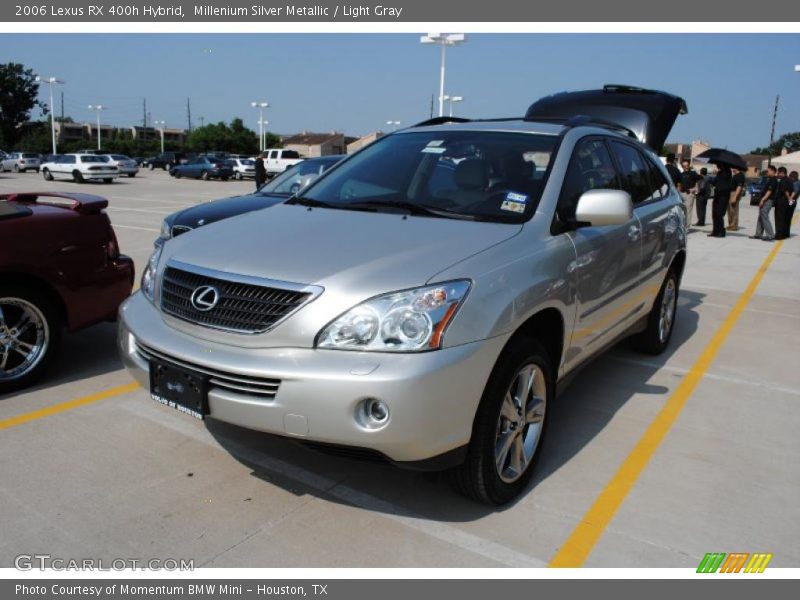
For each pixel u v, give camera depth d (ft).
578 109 28.71
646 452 12.63
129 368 11.08
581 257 11.75
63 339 18.44
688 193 52.11
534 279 10.28
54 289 14.88
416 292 9.02
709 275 32.91
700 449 12.84
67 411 13.66
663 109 27.68
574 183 12.55
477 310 9.24
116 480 11.03
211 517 10.07
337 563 9.12
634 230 14.33
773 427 14.01
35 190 87.76
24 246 14.23
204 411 9.66
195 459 11.80
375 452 8.98
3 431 12.67
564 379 12.31
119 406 13.96
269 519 10.05
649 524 10.23
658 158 18.42
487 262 9.80
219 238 11.14
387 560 9.21
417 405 8.67
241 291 9.64
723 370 17.70
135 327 10.76
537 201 11.60
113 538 9.52
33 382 14.90
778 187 48.01
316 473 11.42
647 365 17.93
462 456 9.46
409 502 10.61
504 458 10.37
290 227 11.25
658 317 17.83
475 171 12.51
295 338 9.10
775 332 21.90
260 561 9.12
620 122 27.61
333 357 8.91
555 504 10.71
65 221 15.02
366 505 10.49
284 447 12.30
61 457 11.74
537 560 9.31
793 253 41.70
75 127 407.64
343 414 8.73
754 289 29.43
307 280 9.30
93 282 15.56
